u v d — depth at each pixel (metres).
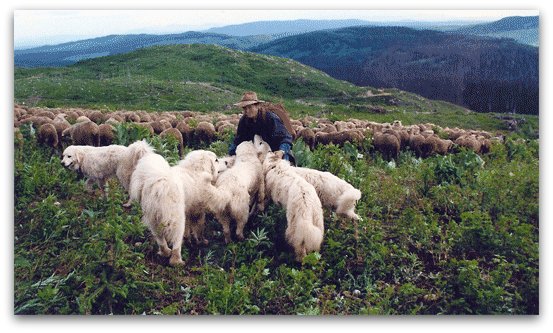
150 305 4.50
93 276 4.39
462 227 5.49
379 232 5.41
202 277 4.73
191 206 5.23
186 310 4.49
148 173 4.82
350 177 6.98
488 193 6.57
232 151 6.47
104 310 4.41
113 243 4.66
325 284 4.91
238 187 5.40
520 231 5.34
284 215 5.45
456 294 4.82
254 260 4.95
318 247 4.93
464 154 8.39
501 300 4.65
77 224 5.39
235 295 4.50
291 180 5.33
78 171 6.78
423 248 5.45
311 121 14.18
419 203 6.75
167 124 10.57
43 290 4.46
